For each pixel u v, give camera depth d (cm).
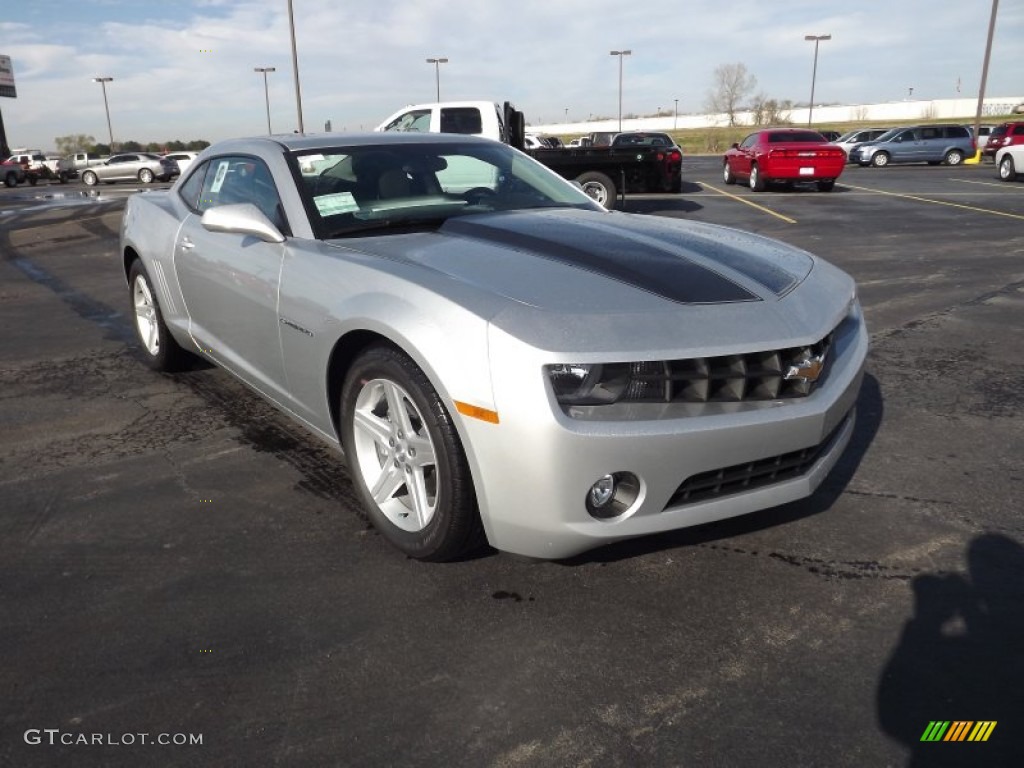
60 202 1927
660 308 228
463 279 242
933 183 2033
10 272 853
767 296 247
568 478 211
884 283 739
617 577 253
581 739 186
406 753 182
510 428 211
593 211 347
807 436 235
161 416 402
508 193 352
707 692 201
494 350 213
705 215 1345
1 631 227
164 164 3716
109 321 621
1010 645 218
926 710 194
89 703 198
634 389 217
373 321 243
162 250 409
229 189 367
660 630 227
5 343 553
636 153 1341
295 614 235
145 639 223
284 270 296
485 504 224
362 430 274
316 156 334
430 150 359
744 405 229
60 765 179
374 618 233
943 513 295
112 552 270
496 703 198
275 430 381
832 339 261
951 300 664
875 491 313
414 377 236
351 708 197
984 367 478
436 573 256
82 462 346
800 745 183
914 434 373
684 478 221
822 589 246
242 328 335
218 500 309
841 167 1783
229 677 208
